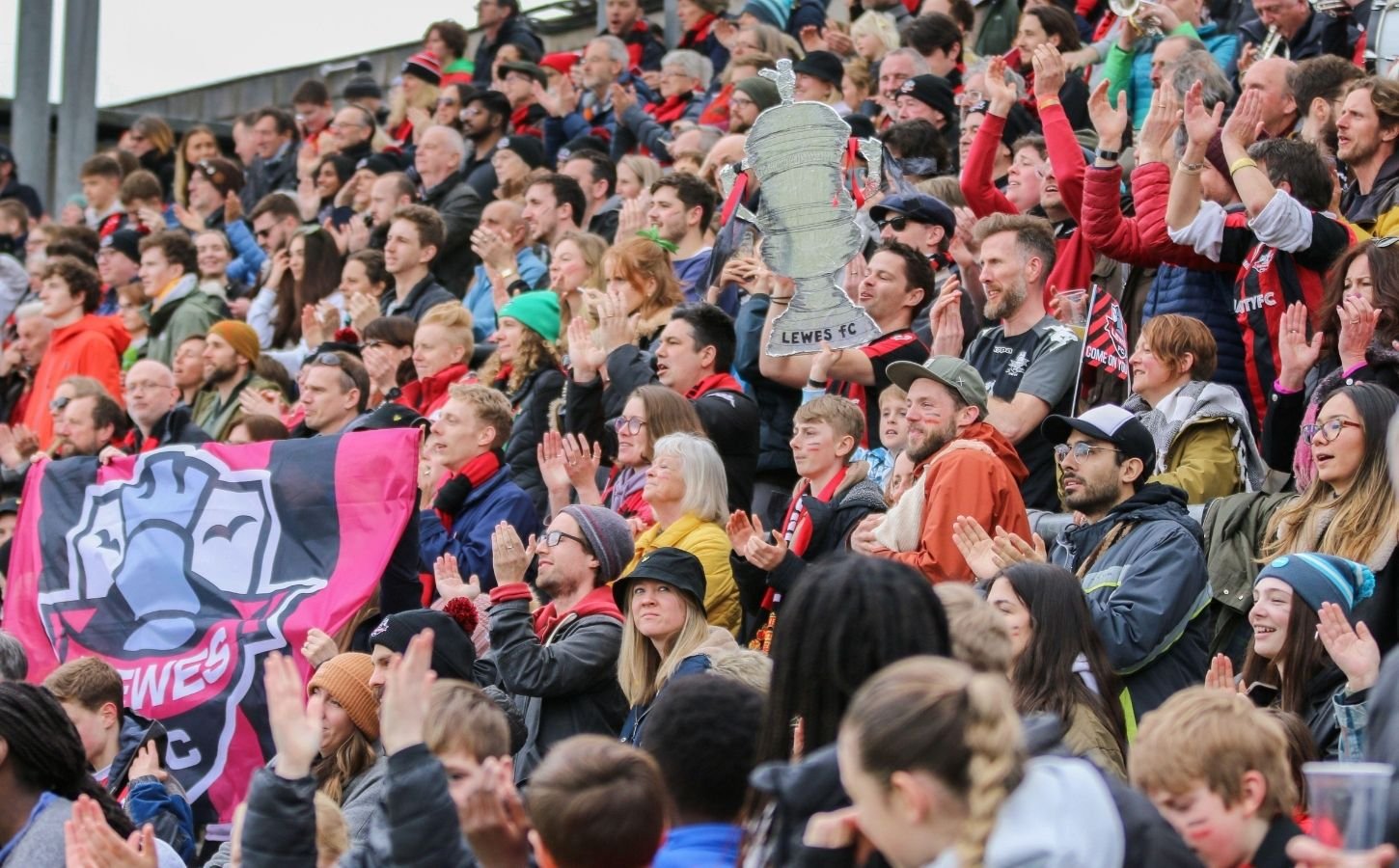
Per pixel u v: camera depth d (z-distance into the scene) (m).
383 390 31.39
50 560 26.31
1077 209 26.56
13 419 40.16
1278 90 27.36
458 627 20.20
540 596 24.69
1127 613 17.91
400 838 12.36
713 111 39.88
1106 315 23.61
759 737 12.34
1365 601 18.14
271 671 13.67
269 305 38.59
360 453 25.14
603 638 20.27
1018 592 16.38
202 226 44.22
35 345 38.50
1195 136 23.75
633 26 47.75
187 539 25.50
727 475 23.83
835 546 21.22
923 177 31.17
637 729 19.47
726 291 28.27
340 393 29.73
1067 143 26.78
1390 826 10.93
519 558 20.53
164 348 37.62
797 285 22.80
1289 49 32.22
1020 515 19.81
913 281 24.56
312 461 25.28
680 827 12.55
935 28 36.53
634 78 45.03
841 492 21.62
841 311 22.66
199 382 34.12
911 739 9.80
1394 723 11.32
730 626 21.52
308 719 13.66
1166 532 18.42
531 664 19.77
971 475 19.62
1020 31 35.09
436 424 26.12
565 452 24.66
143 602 25.48
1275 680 17.70
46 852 17.00
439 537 25.56
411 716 12.63
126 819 17.78
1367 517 18.38
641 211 32.00
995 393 23.53
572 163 36.62
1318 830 10.07
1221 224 24.00
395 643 19.77
